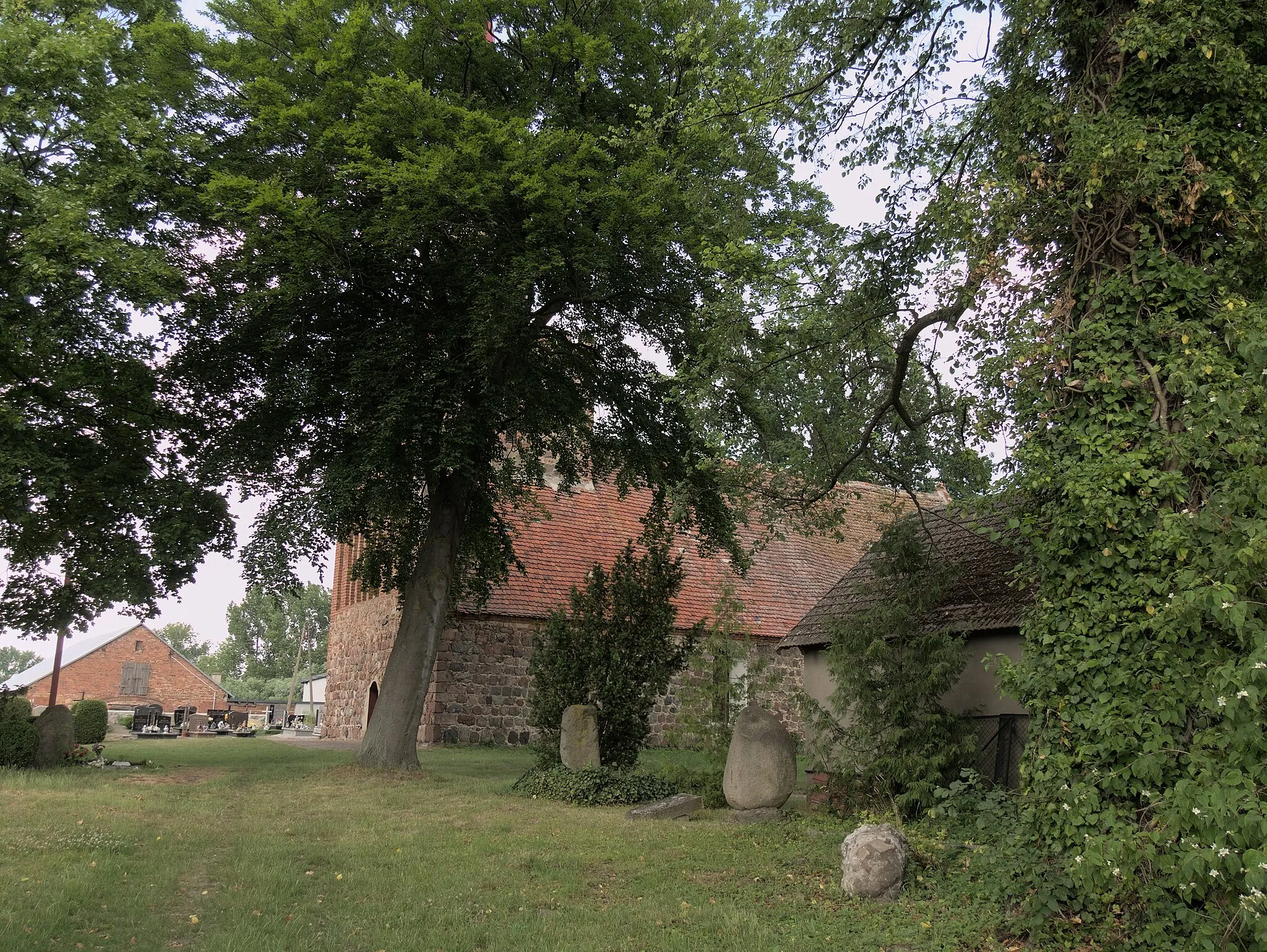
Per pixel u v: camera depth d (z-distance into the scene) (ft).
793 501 41.65
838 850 31.14
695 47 40.57
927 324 34.78
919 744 36.29
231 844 31.58
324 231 46.70
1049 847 23.22
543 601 80.53
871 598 43.60
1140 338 24.06
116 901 23.17
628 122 53.11
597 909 24.62
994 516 29.68
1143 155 24.79
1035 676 23.93
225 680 329.72
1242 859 16.66
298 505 50.37
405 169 44.11
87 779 47.19
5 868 25.53
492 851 31.27
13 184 46.14
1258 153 24.52
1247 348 20.24
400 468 52.90
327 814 38.70
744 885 27.04
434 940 21.29
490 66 52.80
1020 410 25.79
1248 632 19.24
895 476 40.75
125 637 181.47
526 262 47.26
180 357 53.72
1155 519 22.39
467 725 75.87
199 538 50.29
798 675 89.20
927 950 21.20
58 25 50.55
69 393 53.21
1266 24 26.02
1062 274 26.84
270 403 53.36
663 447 58.13
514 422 57.52
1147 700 21.58
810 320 34.12
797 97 35.01
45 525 53.01
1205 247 24.91
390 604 87.04
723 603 48.73
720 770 44.34
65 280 46.93
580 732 47.98
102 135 48.32
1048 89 28.84
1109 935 20.51
